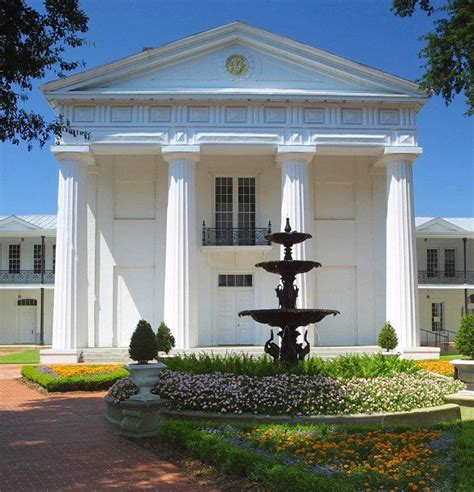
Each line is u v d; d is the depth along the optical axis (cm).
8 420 1307
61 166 2683
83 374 1980
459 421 1070
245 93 2700
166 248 2703
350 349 2686
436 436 921
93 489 774
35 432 1156
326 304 3002
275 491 714
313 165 3070
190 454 928
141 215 3003
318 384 1173
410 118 2789
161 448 999
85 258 2686
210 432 965
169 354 2480
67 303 2600
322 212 3053
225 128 2720
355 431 975
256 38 2788
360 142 2752
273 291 2978
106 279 2961
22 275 4112
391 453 821
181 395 1169
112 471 860
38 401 1623
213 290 2984
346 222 3053
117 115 2714
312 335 2841
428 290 3981
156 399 1095
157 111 2722
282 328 1398
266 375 1243
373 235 3048
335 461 788
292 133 2736
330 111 2767
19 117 1212
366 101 2750
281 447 853
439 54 1605
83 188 2697
